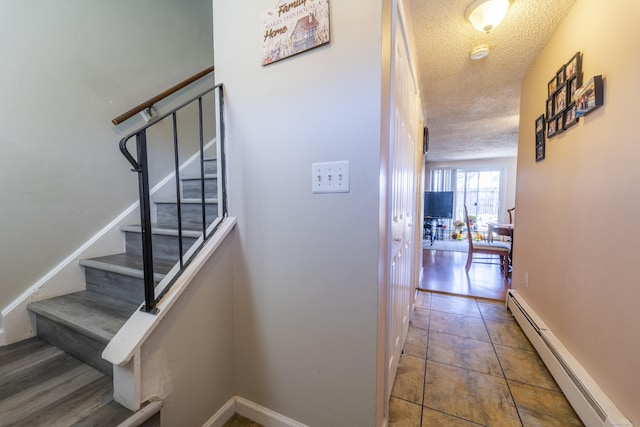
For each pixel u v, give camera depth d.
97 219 1.65
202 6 2.31
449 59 2.15
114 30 1.71
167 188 2.05
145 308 0.99
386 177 1.10
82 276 1.57
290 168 1.12
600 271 1.25
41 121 1.41
